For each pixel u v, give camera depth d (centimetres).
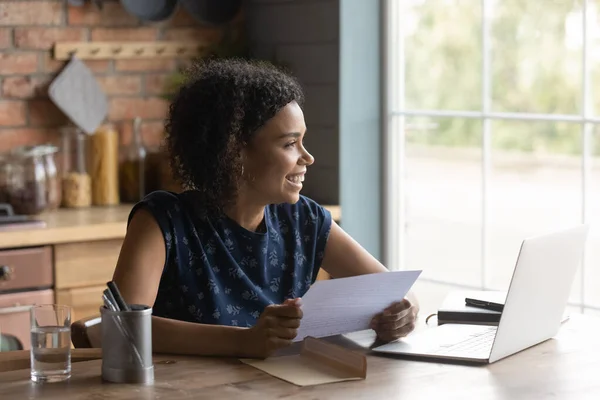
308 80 473
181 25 502
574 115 411
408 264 481
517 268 226
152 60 498
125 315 211
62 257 407
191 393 205
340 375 220
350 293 239
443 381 216
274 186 268
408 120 474
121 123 493
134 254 260
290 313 232
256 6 500
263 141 265
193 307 269
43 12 466
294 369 225
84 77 476
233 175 267
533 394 206
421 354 237
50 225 410
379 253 478
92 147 478
